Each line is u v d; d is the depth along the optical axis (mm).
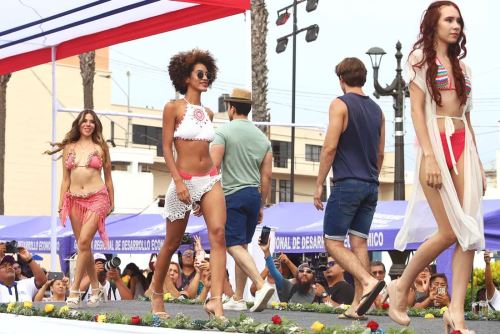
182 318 6957
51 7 12797
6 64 15805
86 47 14500
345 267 8250
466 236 5906
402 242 6461
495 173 75750
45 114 58906
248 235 10047
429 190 6105
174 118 7352
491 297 13125
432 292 11398
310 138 81000
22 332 8328
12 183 58062
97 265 14203
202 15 12586
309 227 18438
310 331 6043
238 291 10406
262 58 29234
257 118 29297
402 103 27797
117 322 7254
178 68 7438
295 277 13797
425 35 6156
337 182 8469
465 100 6086
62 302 10766
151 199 63000
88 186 9953
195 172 7305
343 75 8633
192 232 19094
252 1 29547
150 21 13352
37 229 26594
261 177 10164
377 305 9781
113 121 62938
